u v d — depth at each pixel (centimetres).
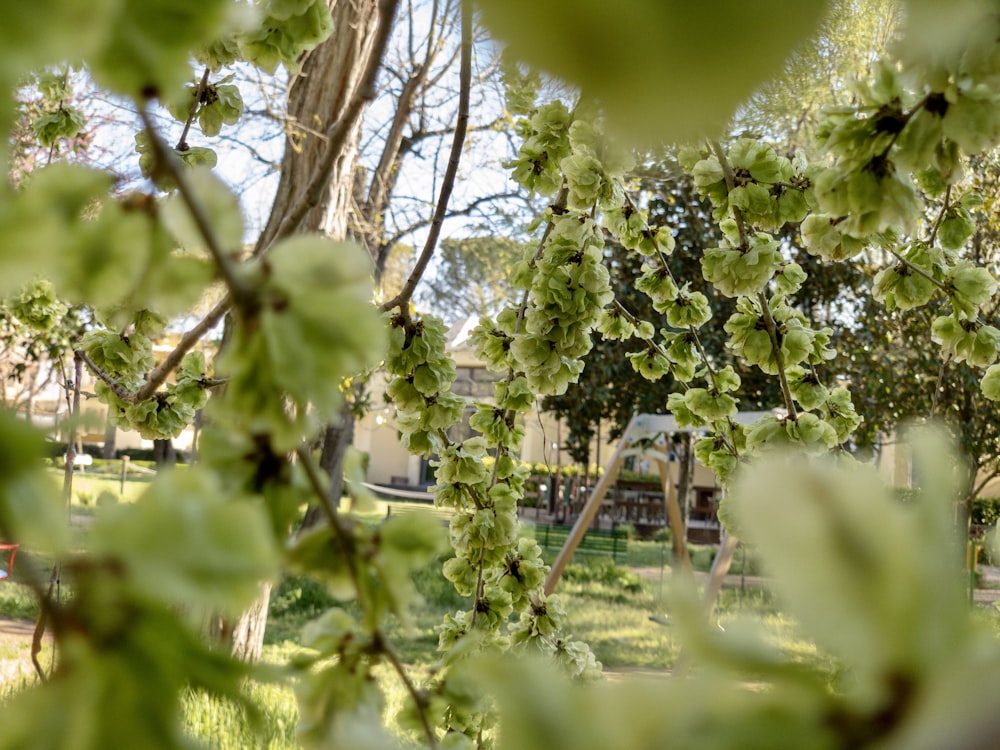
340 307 32
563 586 1100
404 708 57
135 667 20
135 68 23
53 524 19
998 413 716
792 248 960
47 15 17
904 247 168
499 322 207
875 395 877
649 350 223
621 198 191
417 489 2088
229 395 33
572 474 1836
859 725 12
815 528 13
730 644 14
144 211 34
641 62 14
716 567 683
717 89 14
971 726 12
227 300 123
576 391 1143
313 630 47
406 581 43
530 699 14
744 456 199
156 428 212
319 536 43
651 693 14
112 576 20
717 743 13
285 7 114
